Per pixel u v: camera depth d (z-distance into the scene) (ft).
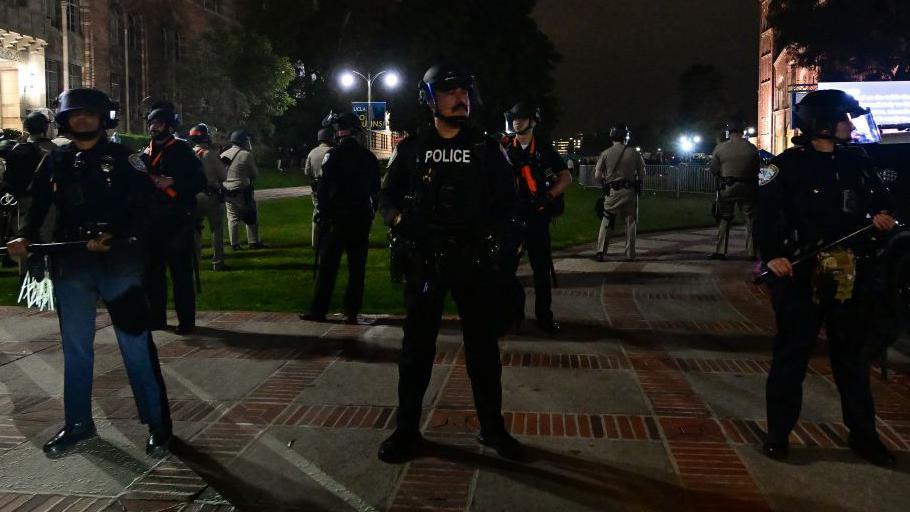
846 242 12.44
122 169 13.15
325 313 23.45
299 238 47.67
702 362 18.67
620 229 51.78
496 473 12.14
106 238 12.71
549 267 21.66
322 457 12.81
